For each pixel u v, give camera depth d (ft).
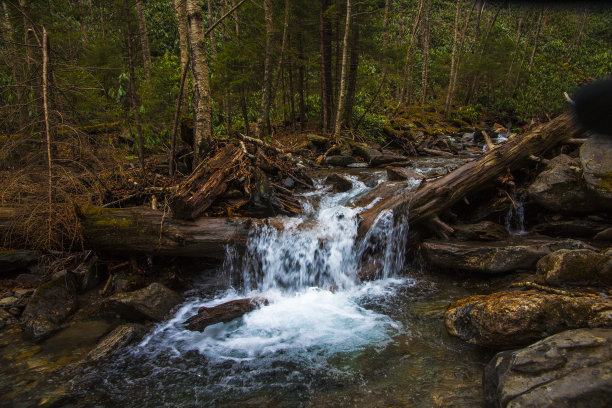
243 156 23.32
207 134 23.62
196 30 22.66
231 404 10.94
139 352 13.50
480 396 10.53
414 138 52.37
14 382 11.90
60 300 16.15
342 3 46.68
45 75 19.44
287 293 18.01
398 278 18.90
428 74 116.47
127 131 35.06
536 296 12.06
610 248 15.29
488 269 16.78
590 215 18.33
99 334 14.62
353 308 16.19
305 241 19.15
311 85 57.82
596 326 10.37
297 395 11.18
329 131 50.26
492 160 20.71
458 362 12.05
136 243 17.88
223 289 18.60
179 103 23.84
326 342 13.78
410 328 14.26
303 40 50.19
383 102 82.64
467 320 12.92
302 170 30.73
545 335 11.16
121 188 22.16
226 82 43.50
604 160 17.83
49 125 19.51
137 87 39.34
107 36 56.29
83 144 21.76
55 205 18.33
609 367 8.54
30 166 20.80
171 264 19.10
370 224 19.71
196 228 18.31
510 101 84.99
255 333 14.61
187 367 12.66
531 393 8.72
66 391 11.53
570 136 21.31
